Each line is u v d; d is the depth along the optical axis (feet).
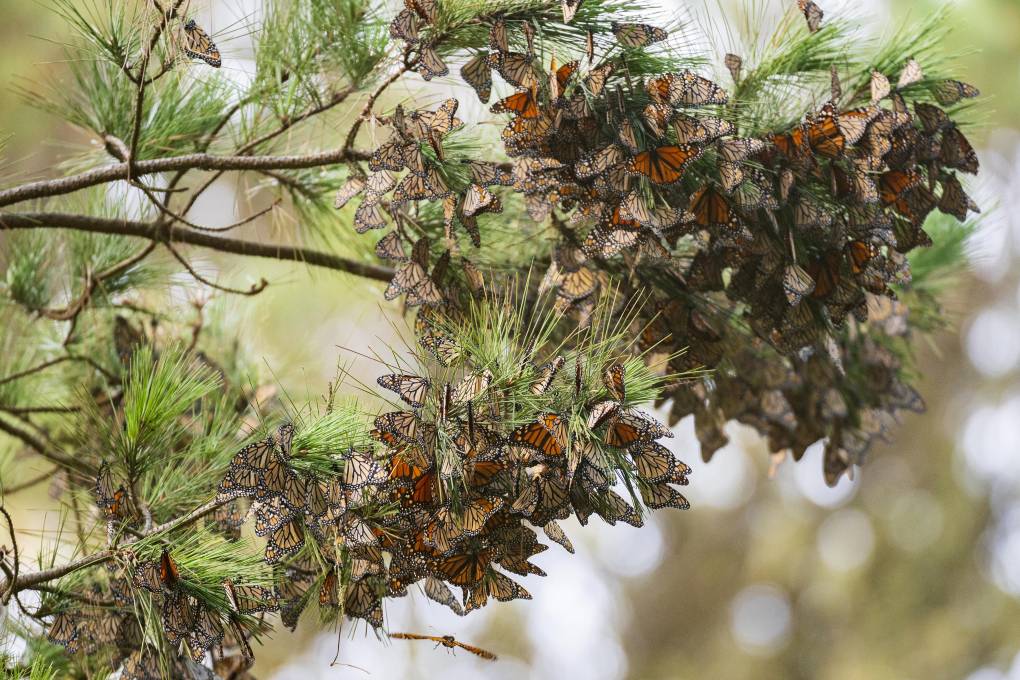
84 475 14.52
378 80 14.46
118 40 14.25
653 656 52.60
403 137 13.94
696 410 14.93
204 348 15.61
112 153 14.70
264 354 15.87
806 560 49.26
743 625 50.72
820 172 14.06
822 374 15.11
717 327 14.74
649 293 14.47
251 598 13.73
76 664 14.32
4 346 15.51
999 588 43.45
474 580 13.62
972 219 15.76
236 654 14.39
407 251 14.42
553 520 13.62
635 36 13.93
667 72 14.11
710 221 14.01
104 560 13.78
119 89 14.73
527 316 14.57
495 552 13.62
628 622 53.52
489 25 14.03
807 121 14.11
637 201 13.89
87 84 14.79
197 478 14.24
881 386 15.30
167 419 14.16
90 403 14.55
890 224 14.10
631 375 13.74
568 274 14.23
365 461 13.52
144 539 13.78
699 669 50.26
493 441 13.46
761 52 14.47
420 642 42.78
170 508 14.20
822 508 50.01
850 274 14.17
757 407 15.11
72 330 15.20
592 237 14.02
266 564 13.83
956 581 44.47
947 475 45.83
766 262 14.12
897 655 43.78
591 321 14.33
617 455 13.56
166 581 13.66
